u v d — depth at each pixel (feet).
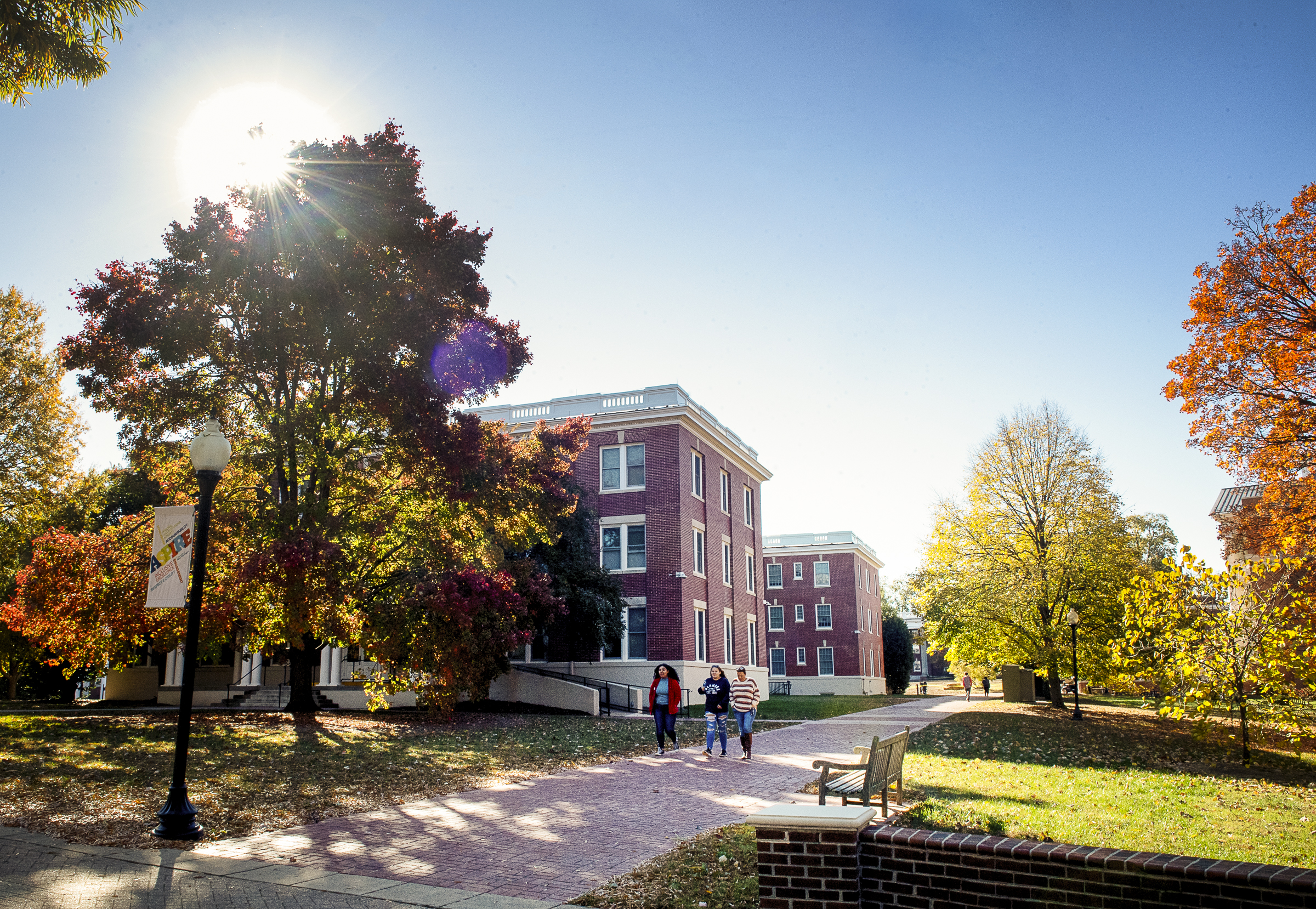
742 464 142.72
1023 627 110.42
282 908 21.24
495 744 60.13
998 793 37.45
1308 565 67.26
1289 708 50.52
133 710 88.07
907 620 312.29
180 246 62.54
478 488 75.72
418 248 67.56
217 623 64.03
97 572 64.34
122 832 30.37
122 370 64.39
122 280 63.62
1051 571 105.91
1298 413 76.74
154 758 48.26
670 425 115.65
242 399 74.23
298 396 75.20
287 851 27.76
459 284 70.03
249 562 59.41
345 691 99.35
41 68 36.37
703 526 123.44
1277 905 14.51
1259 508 88.63
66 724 67.97
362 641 72.90
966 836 17.51
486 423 80.43
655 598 112.37
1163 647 53.72
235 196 65.21
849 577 193.88
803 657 194.39
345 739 60.64
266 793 38.34
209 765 46.03
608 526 116.88
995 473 113.09
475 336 72.54
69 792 37.65
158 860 26.25
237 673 113.80
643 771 47.96
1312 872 14.74
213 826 31.58
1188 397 82.58
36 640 70.28
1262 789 39.34
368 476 76.59
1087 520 107.24
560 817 33.50
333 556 61.16
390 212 65.92
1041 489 110.52
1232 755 54.70
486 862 26.12
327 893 22.63
